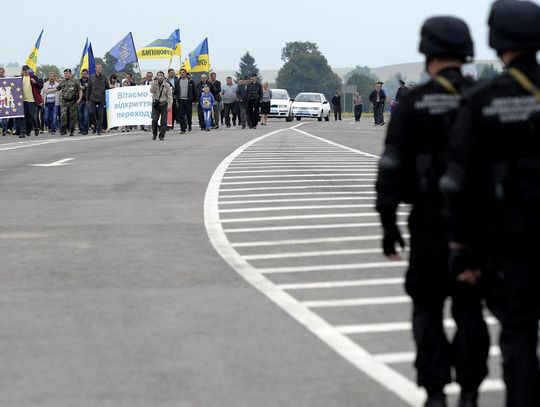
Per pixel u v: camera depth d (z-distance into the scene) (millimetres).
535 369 12367
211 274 24562
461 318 13961
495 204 12414
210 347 17547
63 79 98500
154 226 32719
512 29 12469
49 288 22922
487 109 12375
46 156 63656
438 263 13930
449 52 14195
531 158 12281
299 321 19500
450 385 15547
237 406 14188
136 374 15867
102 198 40250
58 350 17406
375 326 19078
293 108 167500
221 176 48906
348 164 56062
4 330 18938
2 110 94625
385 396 14664
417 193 14141
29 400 14539
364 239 29891
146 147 73125
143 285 23203
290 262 26219
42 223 33500
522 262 12398
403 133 14078
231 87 121875
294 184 44938
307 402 14367
